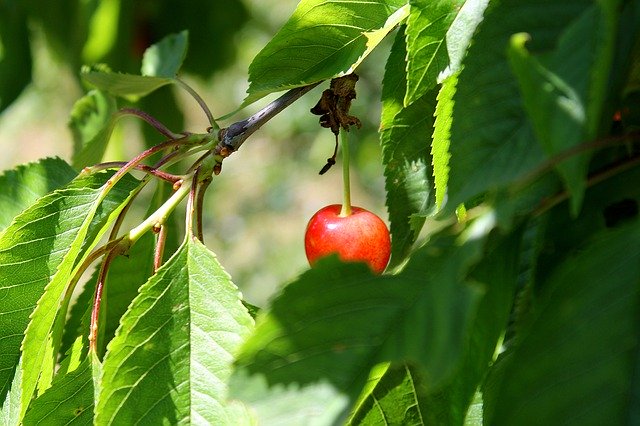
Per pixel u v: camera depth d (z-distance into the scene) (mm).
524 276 376
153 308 392
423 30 387
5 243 415
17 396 414
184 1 713
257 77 421
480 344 355
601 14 323
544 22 348
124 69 707
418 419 387
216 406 386
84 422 408
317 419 337
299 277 347
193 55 729
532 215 349
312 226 438
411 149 428
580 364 328
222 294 394
